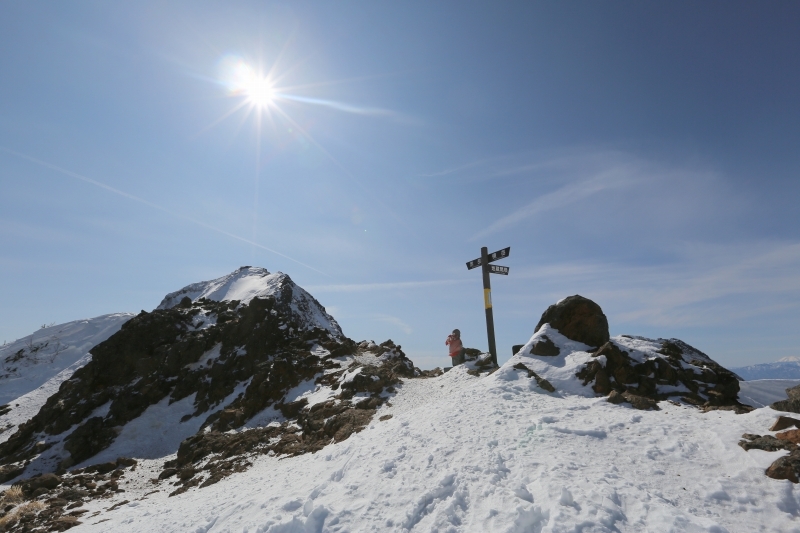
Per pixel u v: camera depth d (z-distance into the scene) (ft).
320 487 30.60
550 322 52.01
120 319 155.43
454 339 69.87
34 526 42.80
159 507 40.32
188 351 88.94
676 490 23.36
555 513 21.18
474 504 23.98
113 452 68.64
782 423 27.86
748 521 20.58
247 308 100.53
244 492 36.94
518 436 30.96
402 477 28.60
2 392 116.16
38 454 71.20
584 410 35.99
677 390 40.63
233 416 69.46
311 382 74.64
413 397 57.31
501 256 62.28
